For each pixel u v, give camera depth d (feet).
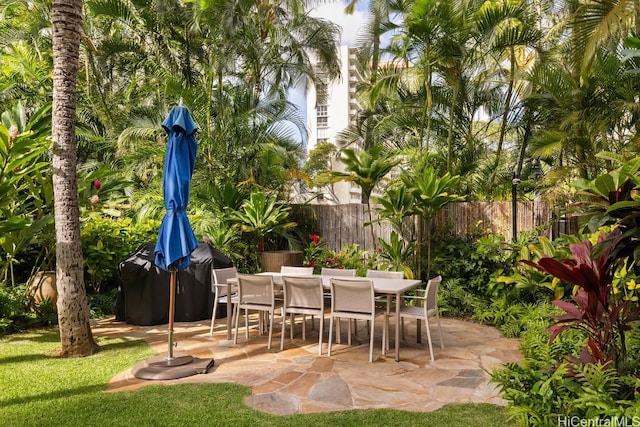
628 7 20.10
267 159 34.30
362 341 19.29
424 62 29.17
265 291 18.51
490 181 39.09
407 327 22.00
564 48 30.96
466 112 35.45
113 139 38.09
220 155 33.99
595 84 27.68
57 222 16.85
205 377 14.55
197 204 32.50
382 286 17.47
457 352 17.44
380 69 37.04
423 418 11.21
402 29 29.94
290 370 15.24
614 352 10.82
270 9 41.06
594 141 27.78
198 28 34.86
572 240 19.70
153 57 38.91
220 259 24.45
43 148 18.78
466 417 11.25
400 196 26.37
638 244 9.80
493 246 25.71
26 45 40.63
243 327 21.97
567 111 28.63
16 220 18.49
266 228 31.40
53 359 16.40
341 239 34.99
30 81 38.29
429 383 13.93
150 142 35.70
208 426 10.75
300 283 17.72
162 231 15.55
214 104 35.22
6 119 20.86
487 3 34.58
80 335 17.01
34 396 12.71
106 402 12.19
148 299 22.39
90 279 26.37
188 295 23.27
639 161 9.84
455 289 25.07
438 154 33.22
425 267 28.32
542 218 29.71
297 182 39.78
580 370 10.23
